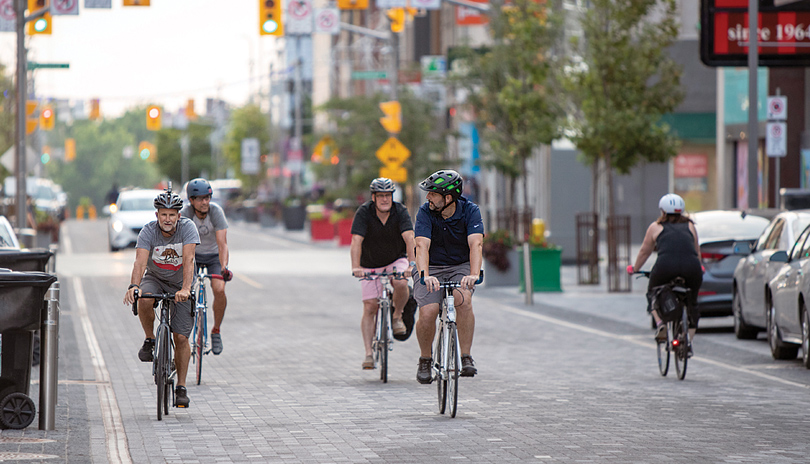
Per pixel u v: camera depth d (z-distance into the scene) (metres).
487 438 23.25
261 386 31.08
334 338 42.69
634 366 35.25
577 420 25.44
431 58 102.12
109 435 23.72
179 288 26.47
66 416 25.92
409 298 32.28
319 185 184.62
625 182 98.69
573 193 95.56
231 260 92.12
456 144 112.25
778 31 54.84
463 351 26.38
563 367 34.94
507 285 67.62
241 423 25.31
